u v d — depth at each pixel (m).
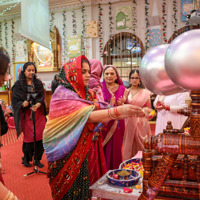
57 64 8.31
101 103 1.76
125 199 1.23
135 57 7.44
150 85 0.88
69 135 1.40
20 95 3.41
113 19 7.56
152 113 1.25
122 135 2.50
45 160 3.78
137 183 1.38
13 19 8.98
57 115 1.44
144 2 7.15
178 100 2.73
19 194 2.52
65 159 1.45
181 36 0.69
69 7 7.97
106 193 1.28
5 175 3.09
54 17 8.21
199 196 0.77
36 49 8.57
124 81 7.46
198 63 0.63
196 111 0.75
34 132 3.18
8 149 4.41
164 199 0.84
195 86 0.68
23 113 3.44
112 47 7.69
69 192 1.46
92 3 7.70
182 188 0.80
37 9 4.17
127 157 2.85
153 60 0.85
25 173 3.17
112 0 7.50
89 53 7.84
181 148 0.75
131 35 7.34
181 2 6.68
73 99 1.42
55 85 2.51
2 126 1.77
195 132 0.74
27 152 3.44
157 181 0.80
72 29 8.01
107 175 1.45
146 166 0.83
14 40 9.04
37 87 3.55
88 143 1.49
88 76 1.51
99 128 1.86
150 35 7.11
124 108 1.23
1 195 0.78
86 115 1.33
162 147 0.78
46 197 2.45
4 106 3.34
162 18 6.95
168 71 0.71
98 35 7.75
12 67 9.16
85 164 1.53
